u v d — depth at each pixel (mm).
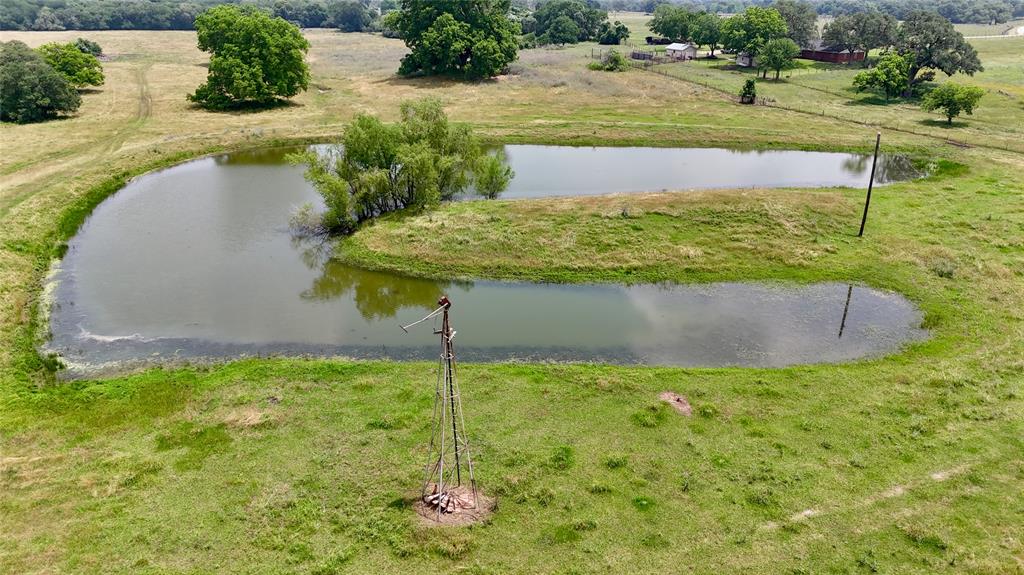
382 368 25047
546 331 28391
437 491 18547
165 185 47500
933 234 37562
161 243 37562
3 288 29953
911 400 23016
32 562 16281
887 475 19406
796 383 24250
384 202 40781
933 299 30688
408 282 33031
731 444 20875
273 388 23609
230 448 20453
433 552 16812
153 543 16953
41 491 18547
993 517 17766
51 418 21734
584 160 55781
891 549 16859
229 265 34938
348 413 22219
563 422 21938
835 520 17766
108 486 18719
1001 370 24734
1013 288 31125
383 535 17328
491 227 37844
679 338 27922
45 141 53844
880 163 54531
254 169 51812
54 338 27359
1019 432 21156
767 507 18266
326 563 16406
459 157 41594
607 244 36188
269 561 16500
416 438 21000
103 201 44094
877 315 29688
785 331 28500
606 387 23828
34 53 63719
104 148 52906
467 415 22203
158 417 21922
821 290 31984
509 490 18844
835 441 20938
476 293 31844
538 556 16734
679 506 18328
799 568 16312
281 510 18047
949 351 26484
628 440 21062
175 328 28453
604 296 31531
